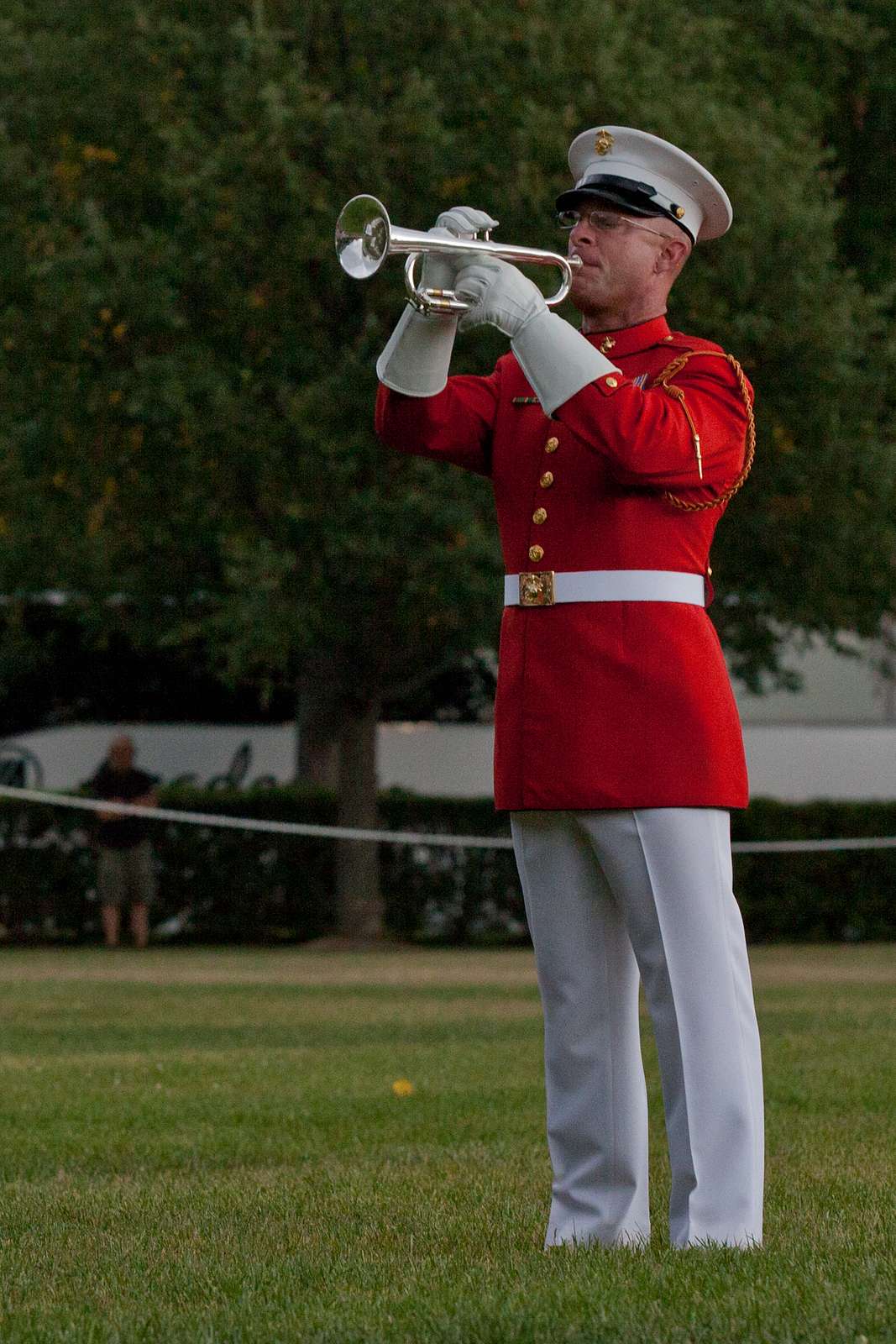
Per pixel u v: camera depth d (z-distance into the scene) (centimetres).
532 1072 2480
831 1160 1720
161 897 5862
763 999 3666
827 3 5844
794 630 6006
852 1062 2506
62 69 5156
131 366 5156
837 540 5344
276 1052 2744
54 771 6475
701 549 1262
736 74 5672
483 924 5953
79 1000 3728
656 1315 1045
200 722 6669
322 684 6272
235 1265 1258
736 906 1253
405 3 5031
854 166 6241
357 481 5122
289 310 5078
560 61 4978
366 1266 1244
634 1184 1287
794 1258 1195
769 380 5222
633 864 1230
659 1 5306
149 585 5716
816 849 6022
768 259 5103
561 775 1230
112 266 5016
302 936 5972
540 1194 1554
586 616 1235
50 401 5159
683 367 1234
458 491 4956
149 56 5088
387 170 4969
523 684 1252
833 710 6619
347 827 5731
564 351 1191
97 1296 1177
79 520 5475
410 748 6562
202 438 5022
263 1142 1892
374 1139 1914
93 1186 1628
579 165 1299
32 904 5803
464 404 1306
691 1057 1219
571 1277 1148
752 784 6569
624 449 1181
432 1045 2862
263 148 4875
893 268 6178
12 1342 1049
